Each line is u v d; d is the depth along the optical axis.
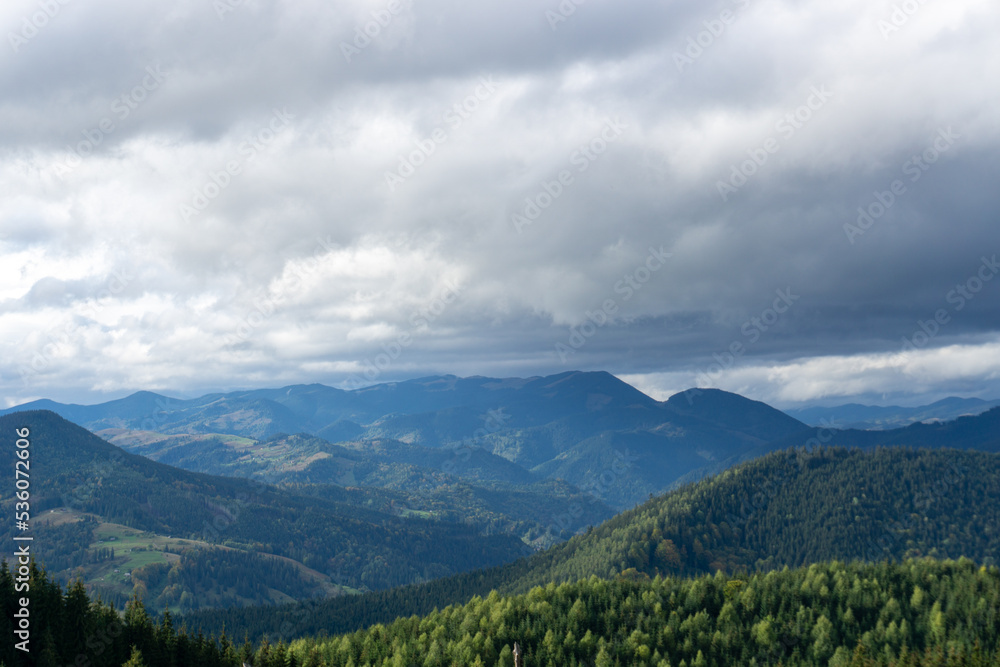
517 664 121.44
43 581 168.38
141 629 167.38
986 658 190.75
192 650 171.25
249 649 183.88
